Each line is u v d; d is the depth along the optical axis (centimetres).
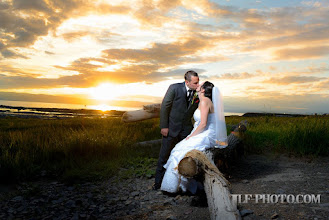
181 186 410
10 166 503
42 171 553
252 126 1029
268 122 1178
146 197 420
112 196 427
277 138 771
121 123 1235
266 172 521
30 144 692
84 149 659
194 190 409
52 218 337
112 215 346
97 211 361
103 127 1034
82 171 538
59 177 533
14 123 1416
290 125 863
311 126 750
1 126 1257
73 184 491
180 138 464
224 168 473
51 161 618
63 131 912
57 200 404
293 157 645
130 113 664
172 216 326
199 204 375
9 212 356
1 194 432
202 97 422
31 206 380
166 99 458
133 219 328
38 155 619
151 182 504
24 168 535
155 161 651
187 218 324
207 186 335
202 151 404
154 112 666
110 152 670
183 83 466
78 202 393
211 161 376
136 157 684
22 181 504
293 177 473
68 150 648
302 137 695
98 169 568
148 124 1200
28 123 1438
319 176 470
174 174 412
